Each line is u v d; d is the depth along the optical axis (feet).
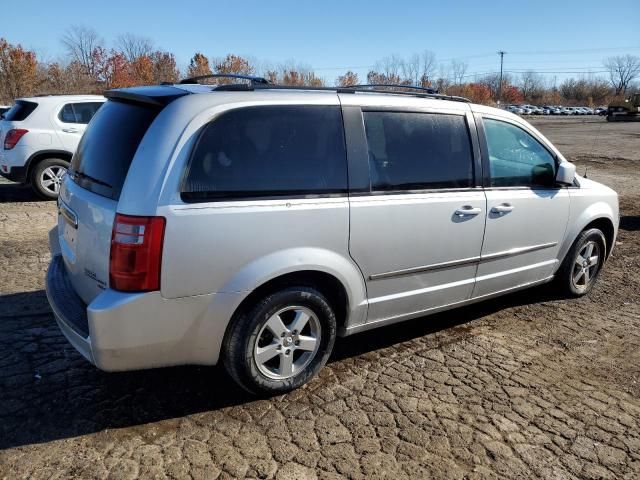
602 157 60.18
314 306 10.62
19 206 27.86
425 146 12.03
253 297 9.98
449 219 12.26
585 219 15.80
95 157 10.29
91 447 9.04
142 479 8.34
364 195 10.93
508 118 13.93
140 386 10.93
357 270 11.02
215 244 9.21
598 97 358.23
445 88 260.83
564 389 11.46
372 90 11.98
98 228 9.28
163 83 11.64
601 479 8.82
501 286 14.20
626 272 19.85
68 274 11.17
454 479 8.65
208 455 8.94
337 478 8.54
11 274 17.13
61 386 10.81
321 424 9.88
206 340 9.59
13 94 126.72
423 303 12.52
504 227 13.52
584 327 14.73
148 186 8.81
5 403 10.16
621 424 10.30
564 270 16.17
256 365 10.15
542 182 14.67
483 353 12.96
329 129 10.65
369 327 11.82
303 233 10.09
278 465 8.76
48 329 13.28
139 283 8.78
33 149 28.48
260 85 10.44
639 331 14.60
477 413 10.42
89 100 30.09
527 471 8.92
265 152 9.87
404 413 10.32
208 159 9.29
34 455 8.78
